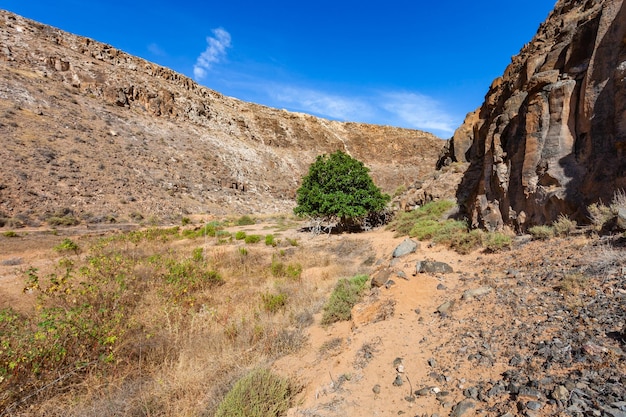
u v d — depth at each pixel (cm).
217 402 346
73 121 3794
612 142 562
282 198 5512
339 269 980
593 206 545
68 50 5200
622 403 199
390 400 294
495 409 237
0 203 2244
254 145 7069
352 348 427
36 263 1183
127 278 806
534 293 419
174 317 620
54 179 2759
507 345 322
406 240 949
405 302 530
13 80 3731
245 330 556
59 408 366
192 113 6284
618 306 315
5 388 382
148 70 6538
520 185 791
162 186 3712
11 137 2914
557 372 254
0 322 486
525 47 1566
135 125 4709
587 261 440
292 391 357
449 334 389
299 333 535
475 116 2078
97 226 2383
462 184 1514
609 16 616
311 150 8312
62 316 531
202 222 3052
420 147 9650
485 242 737
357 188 2002
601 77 608
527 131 769
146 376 435
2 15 4750
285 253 1374
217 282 926
